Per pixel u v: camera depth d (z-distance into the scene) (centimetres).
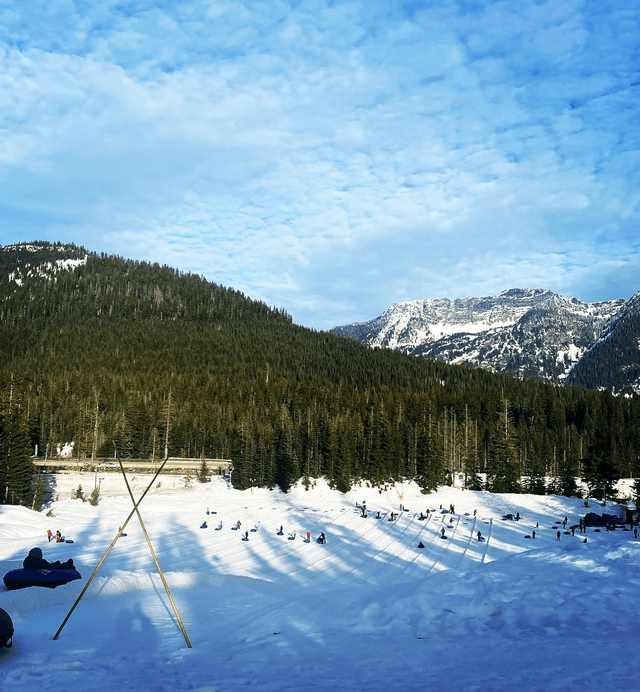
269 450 11181
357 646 1173
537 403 16150
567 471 10338
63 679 923
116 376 16262
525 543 5862
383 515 7956
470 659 1061
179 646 1172
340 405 14575
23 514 6319
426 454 10688
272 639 1230
